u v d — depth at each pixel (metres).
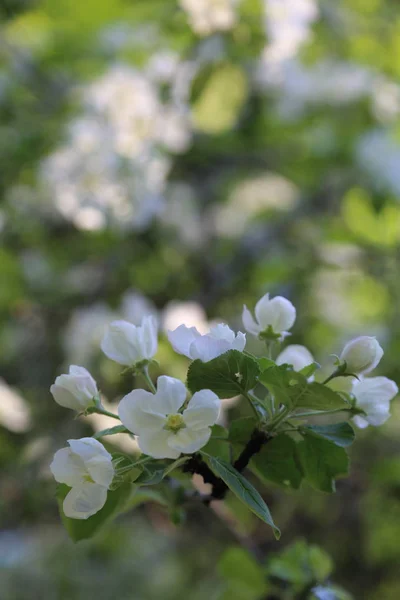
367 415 0.81
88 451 0.76
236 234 1.92
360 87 1.62
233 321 1.87
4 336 1.89
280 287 1.90
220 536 2.19
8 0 1.96
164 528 2.20
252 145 1.87
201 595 2.03
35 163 1.78
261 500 0.77
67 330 1.58
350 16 1.81
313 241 1.90
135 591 2.03
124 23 1.90
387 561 1.92
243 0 1.36
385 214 1.71
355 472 1.58
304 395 0.78
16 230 1.81
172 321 1.39
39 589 1.92
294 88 1.61
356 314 1.99
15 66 1.86
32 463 1.50
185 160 1.92
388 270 1.84
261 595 1.00
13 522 1.84
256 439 0.80
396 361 1.67
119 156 1.52
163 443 0.76
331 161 1.73
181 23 1.44
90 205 1.52
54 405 1.63
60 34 1.90
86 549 2.04
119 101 1.54
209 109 1.47
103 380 1.40
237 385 0.78
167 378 0.76
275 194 1.97
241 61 1.44
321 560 0.99
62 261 1.87
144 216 1.55
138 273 1.91
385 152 1.64
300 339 1.89
